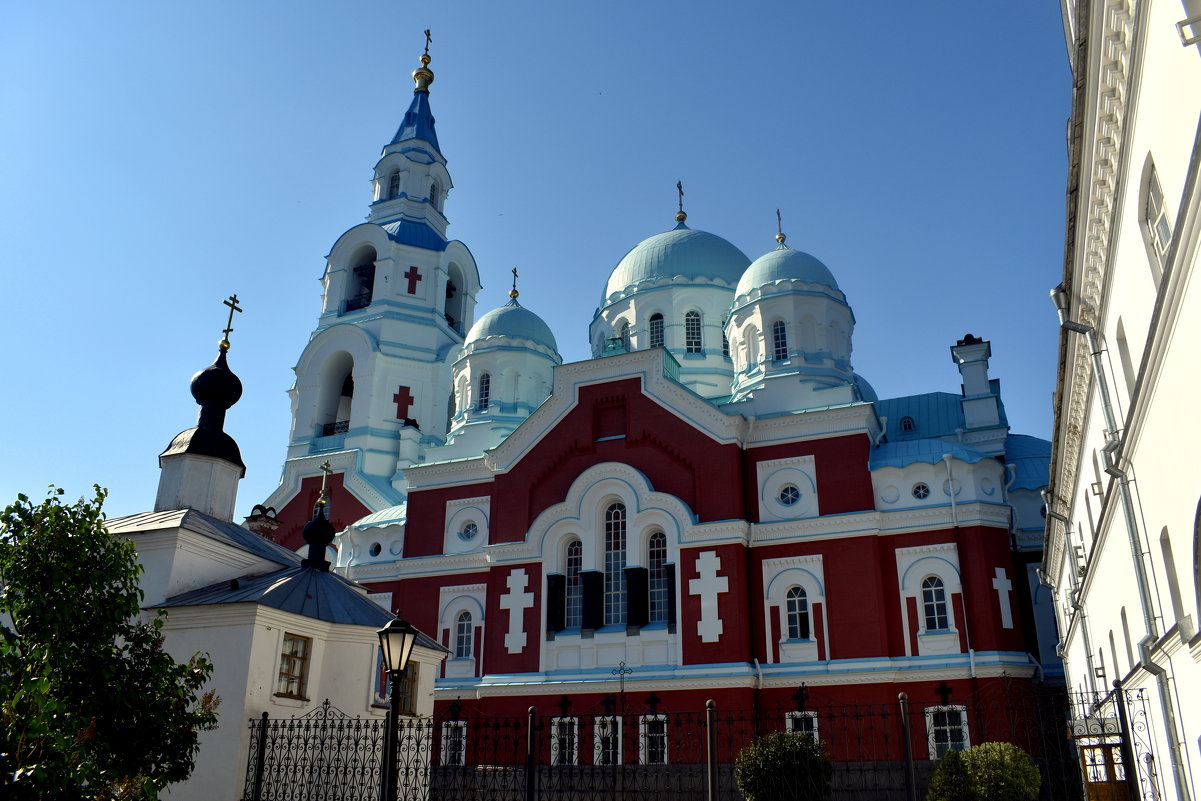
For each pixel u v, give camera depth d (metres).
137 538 23.58
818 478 36.00
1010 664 31.61
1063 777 18.66
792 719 32.94
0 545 13.95
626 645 35.50
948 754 19.84
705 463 36.91
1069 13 13.07
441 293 55.91
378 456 49.59
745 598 34.72
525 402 47.12
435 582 40.44
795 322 41.34
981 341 44.09
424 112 62.94
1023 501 37.94
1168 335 10.55
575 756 33.84
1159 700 14.46
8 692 11.48
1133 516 14.27
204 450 27.66
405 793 20.86
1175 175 9.66
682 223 54.00
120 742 14.26
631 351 40.94
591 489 38.03
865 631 33.34
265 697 21.34
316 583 24.66
